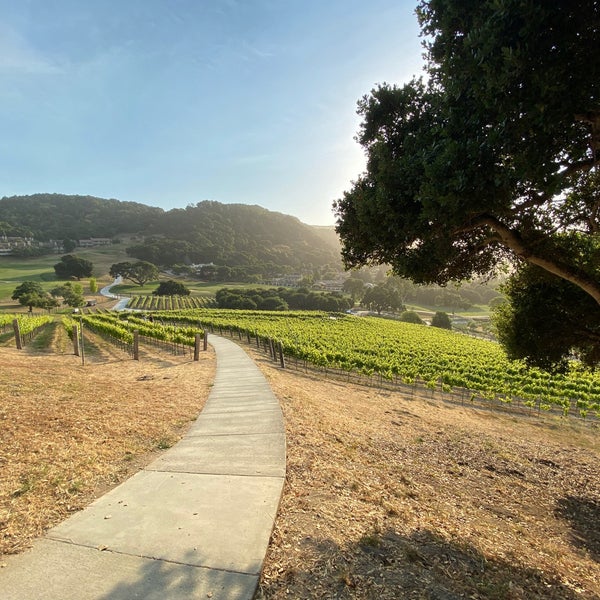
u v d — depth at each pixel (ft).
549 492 22.21
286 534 10.82
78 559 9.19
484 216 15.47
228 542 10.09
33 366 36.76
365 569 9.53
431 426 34.65
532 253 16.88
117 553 9.47
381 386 59.06
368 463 19.58
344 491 14.75
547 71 10.64
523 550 13.41
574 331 25.27
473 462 25.22
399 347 110.01
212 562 9.18
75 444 16.97
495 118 12.12
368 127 18.17
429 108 16.49
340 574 9.16
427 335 161.17
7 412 19.70
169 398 28.12
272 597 8.19
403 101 16.92
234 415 24.21
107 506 12.05
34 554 9.37
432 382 55.93
